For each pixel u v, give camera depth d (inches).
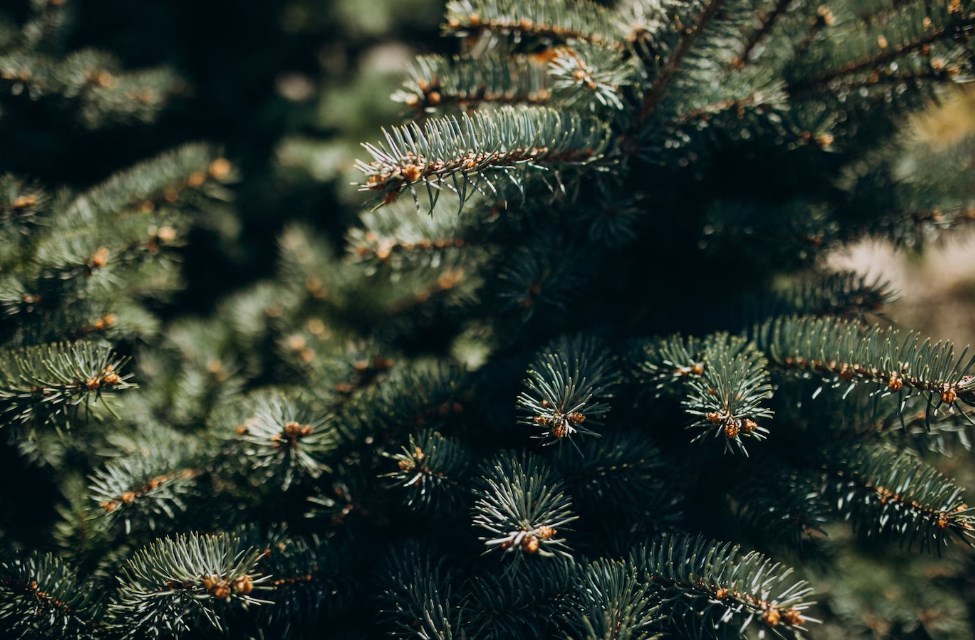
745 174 24.0
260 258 30.4
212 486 22.5
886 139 24.0
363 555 21.7
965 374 19.6
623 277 24.1
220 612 20.7
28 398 20.8
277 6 33.2
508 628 20.0
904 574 25.8
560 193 21.9
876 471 21.1
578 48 21.6
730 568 19.8
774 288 24.4
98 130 26.7
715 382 20.1
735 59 22.9
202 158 25.7
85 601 20.8
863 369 20.4
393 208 23.8
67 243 22.5
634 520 21.2
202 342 26.8
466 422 22.3
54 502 23.1
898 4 22.8
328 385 23.8
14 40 25.4
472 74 22.2
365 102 31.6
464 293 25.4
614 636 19.2
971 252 36.3
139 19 29.7
